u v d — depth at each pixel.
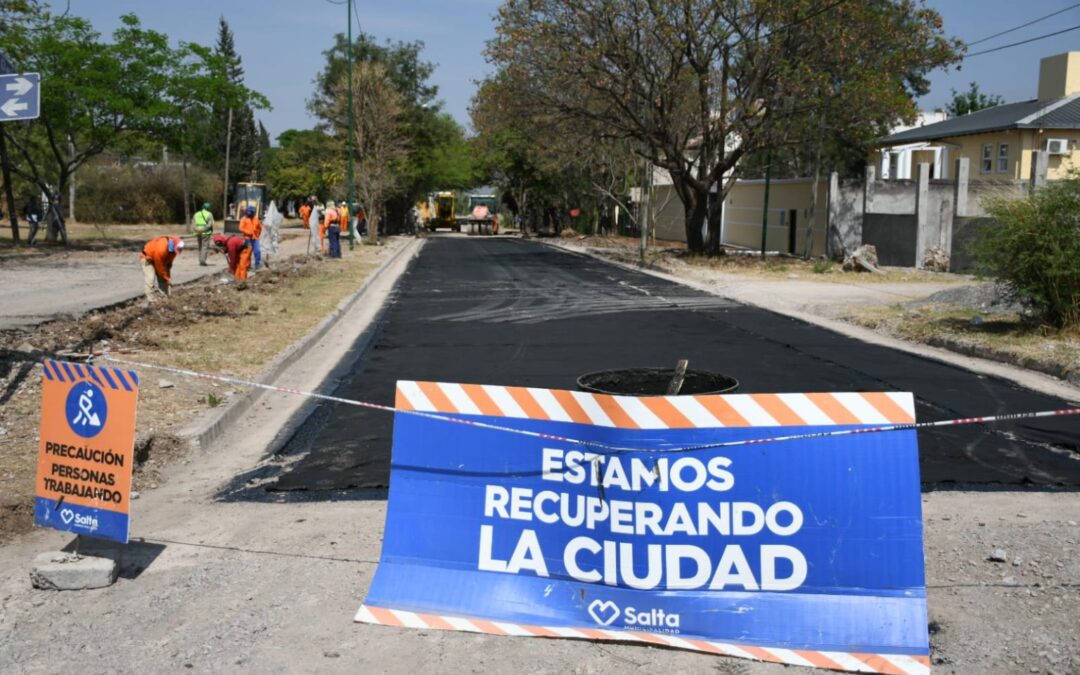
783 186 41.16
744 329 15.73
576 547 4.68
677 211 54.12
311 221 34.50
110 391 5.11
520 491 4.78
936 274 28.81
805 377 11.18
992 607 4.81
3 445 7.39
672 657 4.33
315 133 72.31
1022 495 6.66
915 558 4.38
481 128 35.97
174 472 7.37
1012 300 14.56
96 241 40.03
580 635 4.49
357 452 7.79
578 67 30.95
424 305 19.64
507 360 12.42
